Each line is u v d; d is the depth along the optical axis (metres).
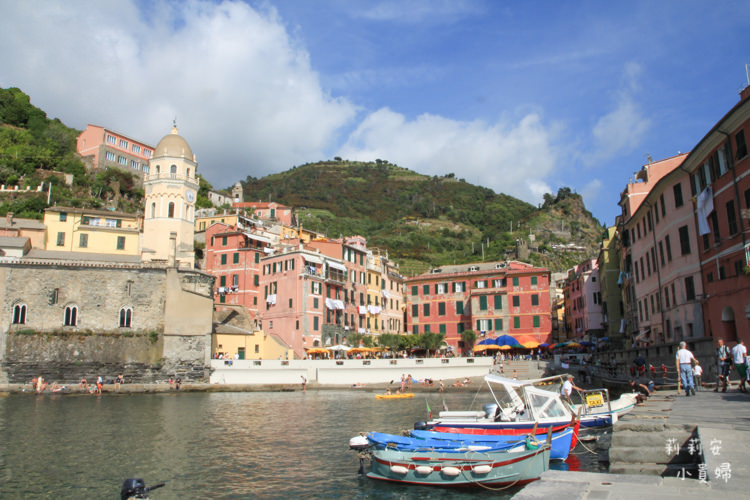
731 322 39.56
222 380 70.12
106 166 138.62
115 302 70.06
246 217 124.44
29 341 66.69
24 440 33.50
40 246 86.88
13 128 144.88
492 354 91.44
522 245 191.12
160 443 32.53
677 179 48.69
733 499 9.36
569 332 125.75
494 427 28.17
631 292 71.06
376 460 24.31
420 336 86.75
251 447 31.34
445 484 22.80
